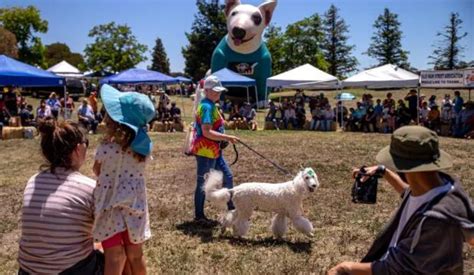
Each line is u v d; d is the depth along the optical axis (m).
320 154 14.09
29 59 71.38
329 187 9.57
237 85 25.58
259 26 33.53
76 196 2.88
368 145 16.34
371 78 22.34
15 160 13.62
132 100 3.04
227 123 23.34
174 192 9.10
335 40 86.31
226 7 34.66
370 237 6.32
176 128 22.48
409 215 2.39
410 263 2.29
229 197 6.10
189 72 73.94
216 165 6.62
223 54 33.94
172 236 6.36
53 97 22.28
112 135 3.00
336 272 2.54
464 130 19.39
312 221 7.11
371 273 2.43
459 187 2.34
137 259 3.02
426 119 21.08
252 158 13.30
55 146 2.92
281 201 5.98
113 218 2.91
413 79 21.50
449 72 20.53
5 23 69.50
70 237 2.83
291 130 23.00
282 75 25.27
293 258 5.52
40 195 2.86
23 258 2.89
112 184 2.94
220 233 6.42
